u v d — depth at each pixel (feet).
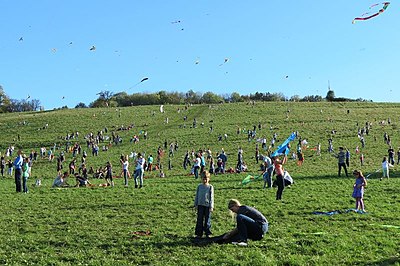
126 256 40.22
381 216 55.98
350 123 280.92
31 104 568.00
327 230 48.57
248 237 44.19
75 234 48.11
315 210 60.80
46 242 45.06
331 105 389.80
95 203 69.56
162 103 535.19
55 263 38.19
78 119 343.05
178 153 205.67
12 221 55.36
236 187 89.35
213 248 41.75
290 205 64.90
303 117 315.58
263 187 88.12
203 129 274.98
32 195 81.20
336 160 163.43
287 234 46.75
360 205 60.64
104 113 368.89
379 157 170.50
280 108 368.89
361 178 60.23
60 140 266.16
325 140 221.87
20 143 264.11
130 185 99.04
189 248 41.98
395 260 36.81
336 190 81.76
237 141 231.09
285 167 147.54
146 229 50.19
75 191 87.10
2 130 317.42
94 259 39.22
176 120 326.44
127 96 542.16
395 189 81.30
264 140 206.90
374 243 42.60
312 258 37.99
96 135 271.90
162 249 41.96
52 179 135.13
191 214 59.41
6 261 38.81
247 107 378.32
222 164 133.49
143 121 326.24
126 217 57.72
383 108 368.27
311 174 119.75
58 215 59.36
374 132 240.73
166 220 55.31
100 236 46.93
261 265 36.52
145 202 69.56
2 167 149.89
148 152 212.02
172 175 137.08
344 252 39.73
